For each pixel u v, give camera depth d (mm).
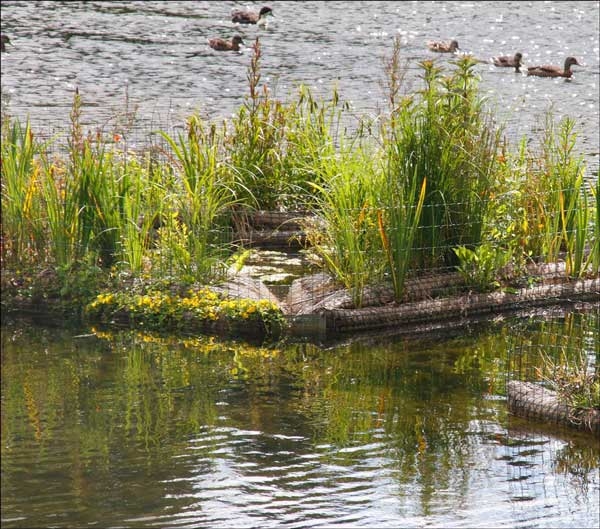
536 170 17594
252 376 12844
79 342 13953
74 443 10781
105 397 12055
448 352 13773
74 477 10023
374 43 44031
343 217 15273
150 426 11234
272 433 11109
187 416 11531
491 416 11648
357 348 13953
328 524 9203
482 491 9859
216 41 41406
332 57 40125
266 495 9727
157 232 16078
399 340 14289
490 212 15969
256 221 18469
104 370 12930
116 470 10188
